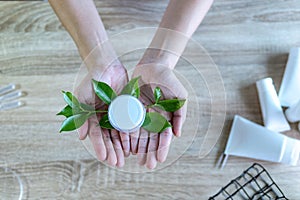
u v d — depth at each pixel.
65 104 0.69
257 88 0.70
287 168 0.67
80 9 0.61
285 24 0.72
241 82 0.71
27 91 0.71
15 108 0.70
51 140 0.69
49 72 0.71
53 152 0.69
